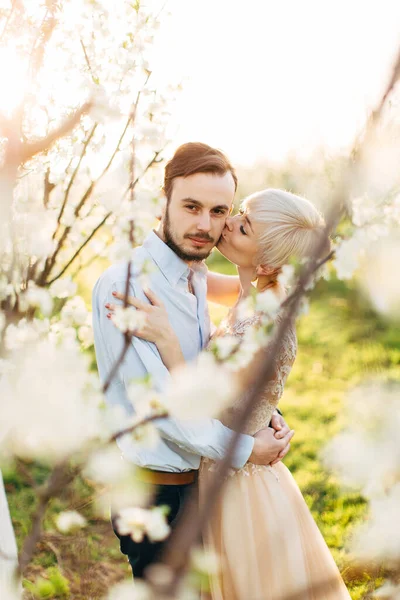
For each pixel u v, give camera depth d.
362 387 0.87
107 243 1.89
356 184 0.83
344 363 5.98
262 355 1.87
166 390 1.25
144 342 2.10
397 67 0.80
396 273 0.83
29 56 1.53
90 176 1.80
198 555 1.11
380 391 0.86
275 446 2.28
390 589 0.96
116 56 1.72
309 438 4.73
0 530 1.78
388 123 0.82
